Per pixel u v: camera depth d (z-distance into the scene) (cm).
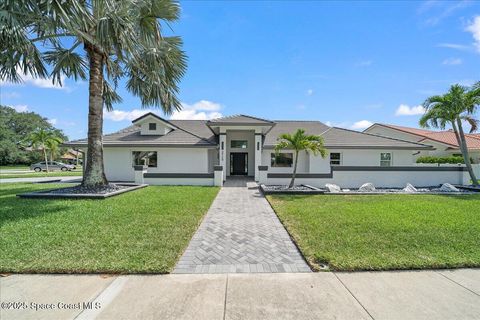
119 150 1727
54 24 711
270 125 1625
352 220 632
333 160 1806
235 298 307
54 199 881
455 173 1420
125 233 518
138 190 1148
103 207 755
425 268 380
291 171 1872
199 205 810
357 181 1384
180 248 448
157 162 1730
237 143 2114
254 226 618
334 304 295
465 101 1269
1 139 5688
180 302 298
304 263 407
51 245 445
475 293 318
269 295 313
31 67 863
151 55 998
